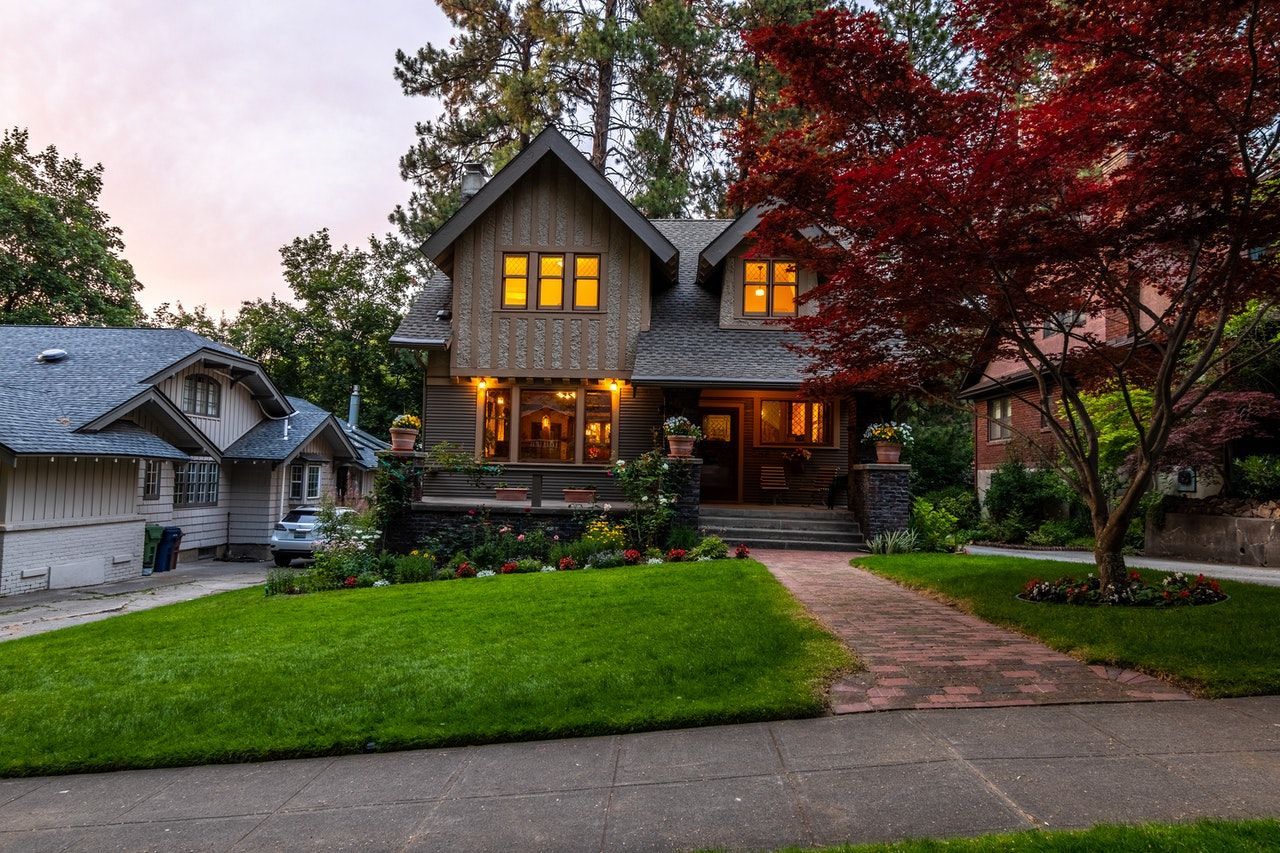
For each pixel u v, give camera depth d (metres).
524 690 5.12
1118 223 6.29
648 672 5.41
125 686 5.71
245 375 21.42
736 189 8.02
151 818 3.66
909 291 7.02
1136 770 3.63
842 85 7.14
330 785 3.97
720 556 11.43
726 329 15.80
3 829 3.60
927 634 6.54
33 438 13.43
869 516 12.98
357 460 26.33
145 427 17.39
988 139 6.67
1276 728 4.18
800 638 6.25
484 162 25.31
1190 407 7.50
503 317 15.77
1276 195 5.82
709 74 22.38
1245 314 11.90
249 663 6.16
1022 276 6.79
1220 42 5.55
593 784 3.80
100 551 15.65
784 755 4.03
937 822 3.16
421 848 3.21
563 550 11.85
